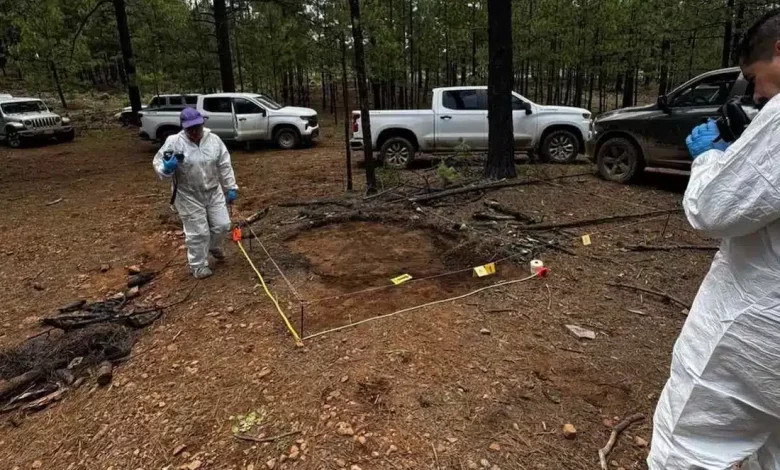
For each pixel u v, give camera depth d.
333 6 8.72
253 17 18.81
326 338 3.47
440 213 6.27
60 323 4.17
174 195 4.61
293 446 2.52
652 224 5.66
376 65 16.70
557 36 18.77
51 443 2.84
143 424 2.84
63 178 10.96
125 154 14.17
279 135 14.12
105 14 23.25
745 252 1.40
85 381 3.39
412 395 2.84
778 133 1.22
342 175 9.94
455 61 22.05
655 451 1.74
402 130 10.35
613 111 7.99
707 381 1.52
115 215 7.70
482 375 3.02
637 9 18.16
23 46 20.70
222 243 5.13
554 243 5.11
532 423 2.63
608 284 4.22
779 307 1.35
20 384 3.41
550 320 3.66
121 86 37.59
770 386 1.41
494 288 4.18
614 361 3.15
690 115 6.78
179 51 18.41
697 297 1.63
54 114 16.73
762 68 1.41
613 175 7.66
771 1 12.72
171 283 4.86
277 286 4.42
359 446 2.49
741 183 1.28
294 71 25.08
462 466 2.36
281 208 7.18
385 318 3.72
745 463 1.68
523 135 10.13
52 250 6.28
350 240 5.59
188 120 4.45
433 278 4.50
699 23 15.34
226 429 2.69
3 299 4.98
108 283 5.18
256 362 3.25
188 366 3.33
